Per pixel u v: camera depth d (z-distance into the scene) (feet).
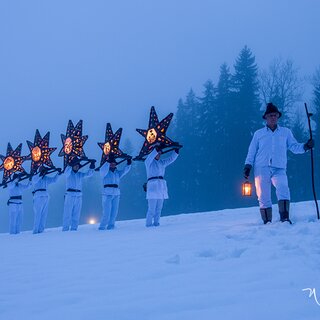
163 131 33.37
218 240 17.52
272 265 12.13
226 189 132.87
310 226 19.39
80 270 13.42
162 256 14.90
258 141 24.50
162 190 33.40
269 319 7.94
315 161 124.98
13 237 30.14
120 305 9.27
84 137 39.27
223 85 148.46
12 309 9.54
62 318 8.61
